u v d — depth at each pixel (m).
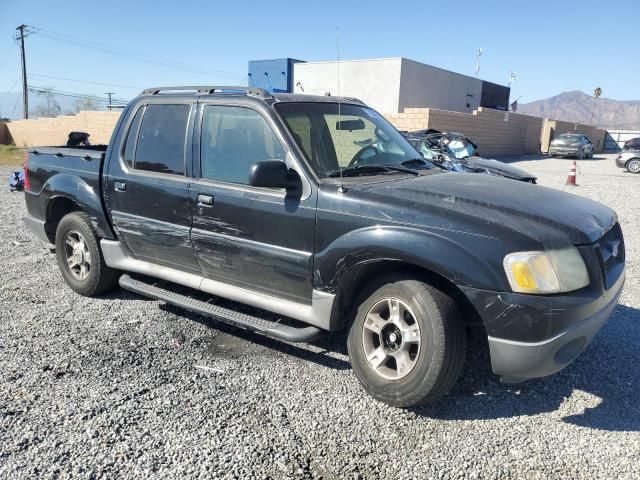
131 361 4.11
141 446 3.08
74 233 5.48
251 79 32.22
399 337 3.45
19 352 4.23
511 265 3.05
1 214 10.23
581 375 3.97
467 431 3.28
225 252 4.18
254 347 4.39
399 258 3.32
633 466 2.96
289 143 3.85
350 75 29.20
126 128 4.92
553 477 2.88
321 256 3.64
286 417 3.41
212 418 3.37
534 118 35.66
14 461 2.93
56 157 5.56
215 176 4.24
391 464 2.97
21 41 48.34
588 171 22.86
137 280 5.09
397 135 4.91
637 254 7.43
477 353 4.23
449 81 32.69
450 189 3.64
